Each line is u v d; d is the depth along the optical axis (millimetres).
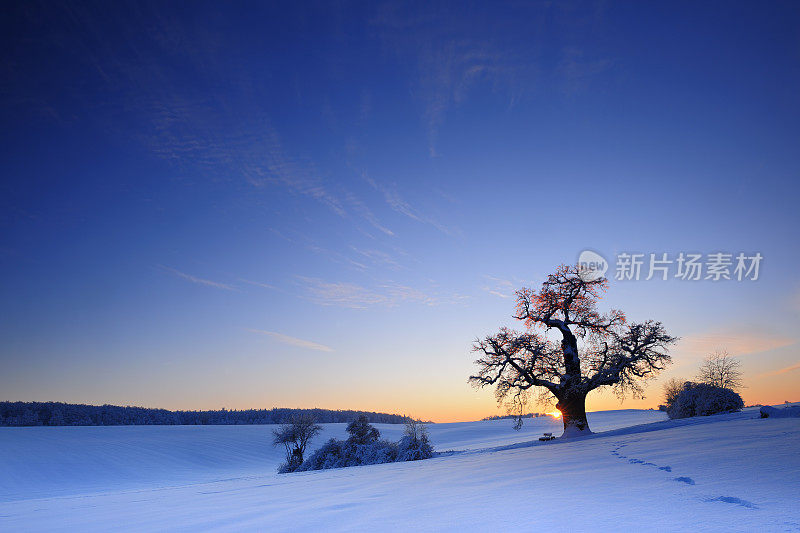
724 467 11852
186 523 11562
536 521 7734
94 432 131750
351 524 9180
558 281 42719
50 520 15578
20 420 164625
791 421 23141
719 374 53156
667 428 31438
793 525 6266
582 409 40406
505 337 42656
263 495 18406
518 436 106938
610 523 7125
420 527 8141
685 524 6707
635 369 40125
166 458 96938
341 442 52594
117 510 17453
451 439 124750
